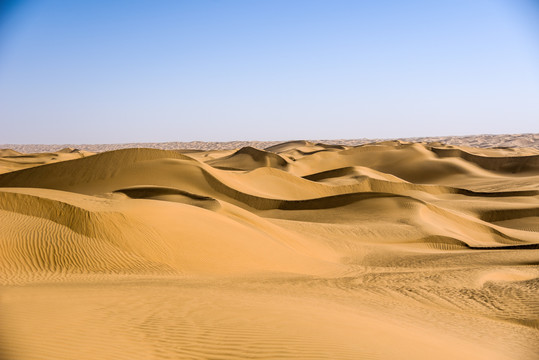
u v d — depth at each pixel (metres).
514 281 20.08
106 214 21.06
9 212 20.88
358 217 46.03
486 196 69.81
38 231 19.66
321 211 49.81
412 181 111.19
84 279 16.28
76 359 5.72
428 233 39.59
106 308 8.92
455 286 18.77
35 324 6.98
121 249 19.80
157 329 7.71
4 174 61.88
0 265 17.25
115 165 62.19
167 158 64.25
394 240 37.94
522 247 34.31
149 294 11.13
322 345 7.59
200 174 59.88
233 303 10.73
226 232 24.78
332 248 32.97
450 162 115.75
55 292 10.59
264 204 53.56
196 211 27.22
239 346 7.16
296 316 9.75
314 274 22.20
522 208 56.44
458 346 10.29
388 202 49.31
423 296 17.19
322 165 118.81
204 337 7.47
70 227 20.20
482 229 47.59
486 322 14.23
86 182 60.06
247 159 118.62
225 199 55.19
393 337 9.34
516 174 109.56
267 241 26.19
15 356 5.43
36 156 124.38
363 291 17.27
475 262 27.12
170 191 45.25
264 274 20.28
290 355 6.93
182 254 20.84
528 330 13.73
